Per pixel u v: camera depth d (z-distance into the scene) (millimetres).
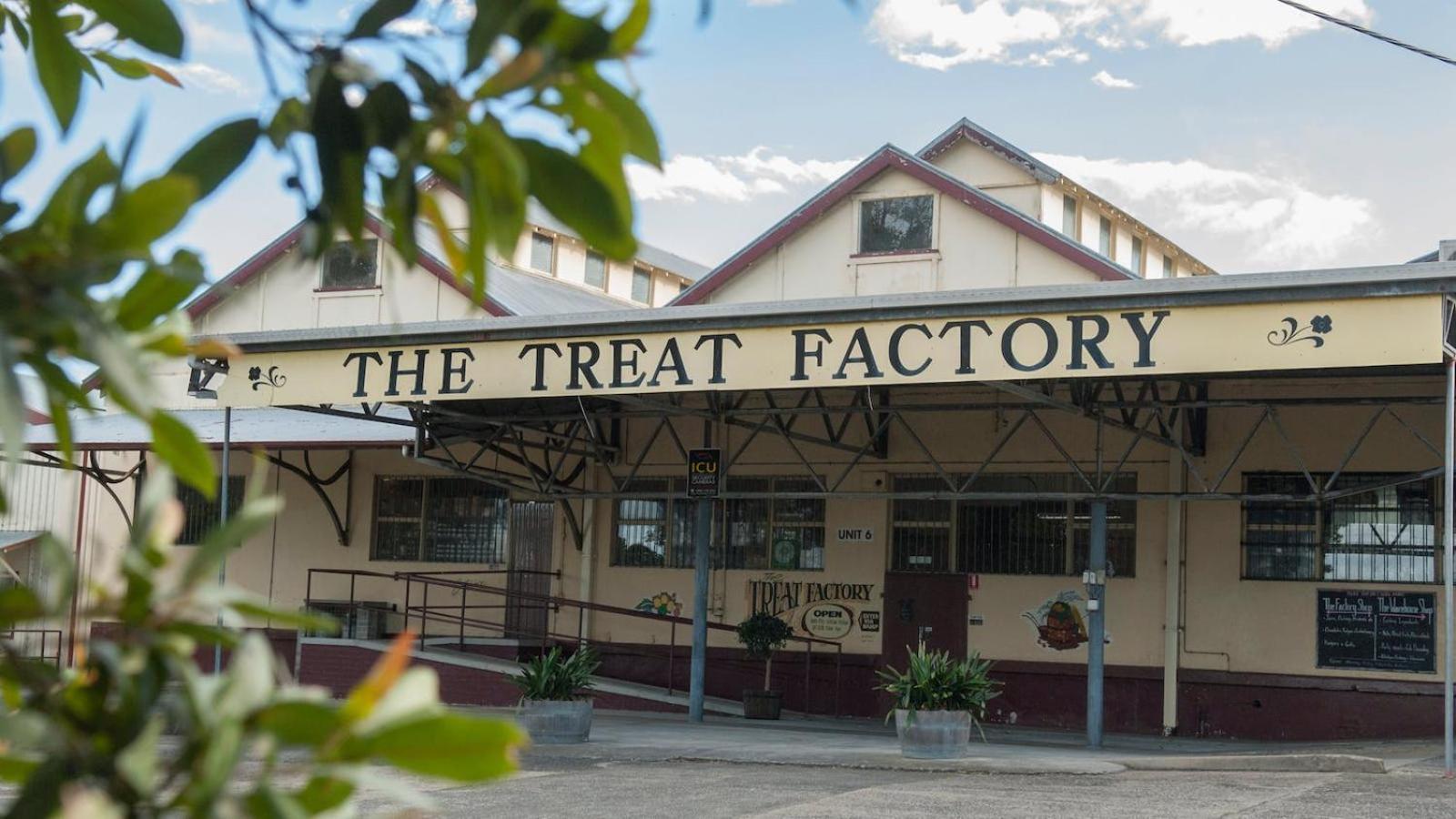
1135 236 33281
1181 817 10656
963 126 28594
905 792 12156
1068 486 20469
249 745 938
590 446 23078
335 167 1056
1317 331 13148
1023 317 14453
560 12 1006
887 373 15016
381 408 26188
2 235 935
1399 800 11664
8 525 23594
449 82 1030
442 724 940
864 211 24656
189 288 1010
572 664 16062
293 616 1008
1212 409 19578
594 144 1066
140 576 972
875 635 21344
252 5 1062
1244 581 19328
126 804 918
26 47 1399
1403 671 18422
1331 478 16250
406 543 24516
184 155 1069
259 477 1023
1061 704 20141
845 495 18172
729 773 13586
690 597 22594
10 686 974
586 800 11500
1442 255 19578
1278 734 18922
